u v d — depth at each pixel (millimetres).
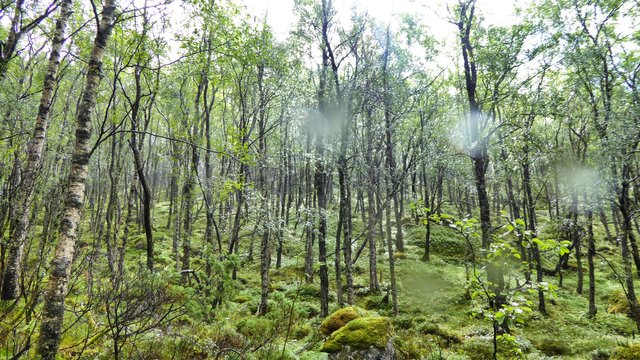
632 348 8586
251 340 8039
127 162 24578
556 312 16688
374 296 18047
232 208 19547
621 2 13547
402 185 17641
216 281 7223
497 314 5312
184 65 14781
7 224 5492
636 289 19562
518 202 25875
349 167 15844
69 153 15070
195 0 8695
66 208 5480
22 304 7590
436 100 18906
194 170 14492
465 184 23656
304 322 12039
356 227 32469
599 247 28016
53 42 9070
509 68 14430
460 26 15242
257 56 11562
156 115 23953
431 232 28422
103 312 7156
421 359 8945
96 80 6117
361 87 15562
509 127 15453
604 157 12695
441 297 17703
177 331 7023
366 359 7223
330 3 15836
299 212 15633
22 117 10125
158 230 31656
